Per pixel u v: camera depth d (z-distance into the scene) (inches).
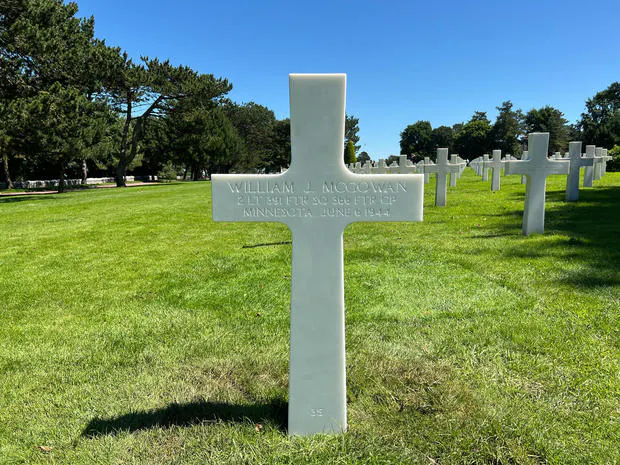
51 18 792.3
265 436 90.3
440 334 136.1
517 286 174.1
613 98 2672.2
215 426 94.0
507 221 330.3
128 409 102.2
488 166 577.3
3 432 95.1
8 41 693.3
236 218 87.0
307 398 91.2
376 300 169.5
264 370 119.1
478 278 189.5
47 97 706.2
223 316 161.3
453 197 520.1
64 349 136.5
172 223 414.9
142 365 124.3
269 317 159.0
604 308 145.2
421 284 186.1
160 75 1240.2
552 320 139.6
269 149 2640.3
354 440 87.7
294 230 86.7
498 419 91.8
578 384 104.1
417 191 85.0
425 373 112.6
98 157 1552.7
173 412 100.3
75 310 173.0
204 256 262.2
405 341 132.9
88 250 294.0
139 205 613.6
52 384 115.3
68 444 90.7
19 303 183.6
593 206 383.2
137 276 221.8
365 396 104.3
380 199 85.4
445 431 88.9
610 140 1841.8
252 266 231.3
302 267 87.4
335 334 89.0
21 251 296.8
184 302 178.7
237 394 107.5
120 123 1706.4
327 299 88.1
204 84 1272.1
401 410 98.7
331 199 85.4
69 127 751.1
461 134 3016.7
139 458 85.3
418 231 308.3
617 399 97.4
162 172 2073.1
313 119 83.0
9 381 116.9
